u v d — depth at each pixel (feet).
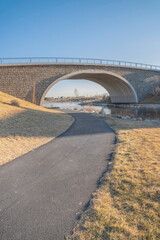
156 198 11.17
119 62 166.40
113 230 8.68
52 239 8.36
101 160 19.20
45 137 32.30
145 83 191.31
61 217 9.97
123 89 200.44
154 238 8.03
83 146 25.36
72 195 12.28
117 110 138.00
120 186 12.96
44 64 121.29
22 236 8.66
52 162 19.36
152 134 30.78
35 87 119.85
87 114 80.64
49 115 60.95
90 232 8.64
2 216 10.32
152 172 14.93
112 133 33.88
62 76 129.39
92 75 169.99
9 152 23.43
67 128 41.93
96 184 13.71
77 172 16.34
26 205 11.35
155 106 138.31
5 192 13.14
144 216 9.59
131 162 17.60
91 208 10.59
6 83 111.55
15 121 43.57
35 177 15.62
